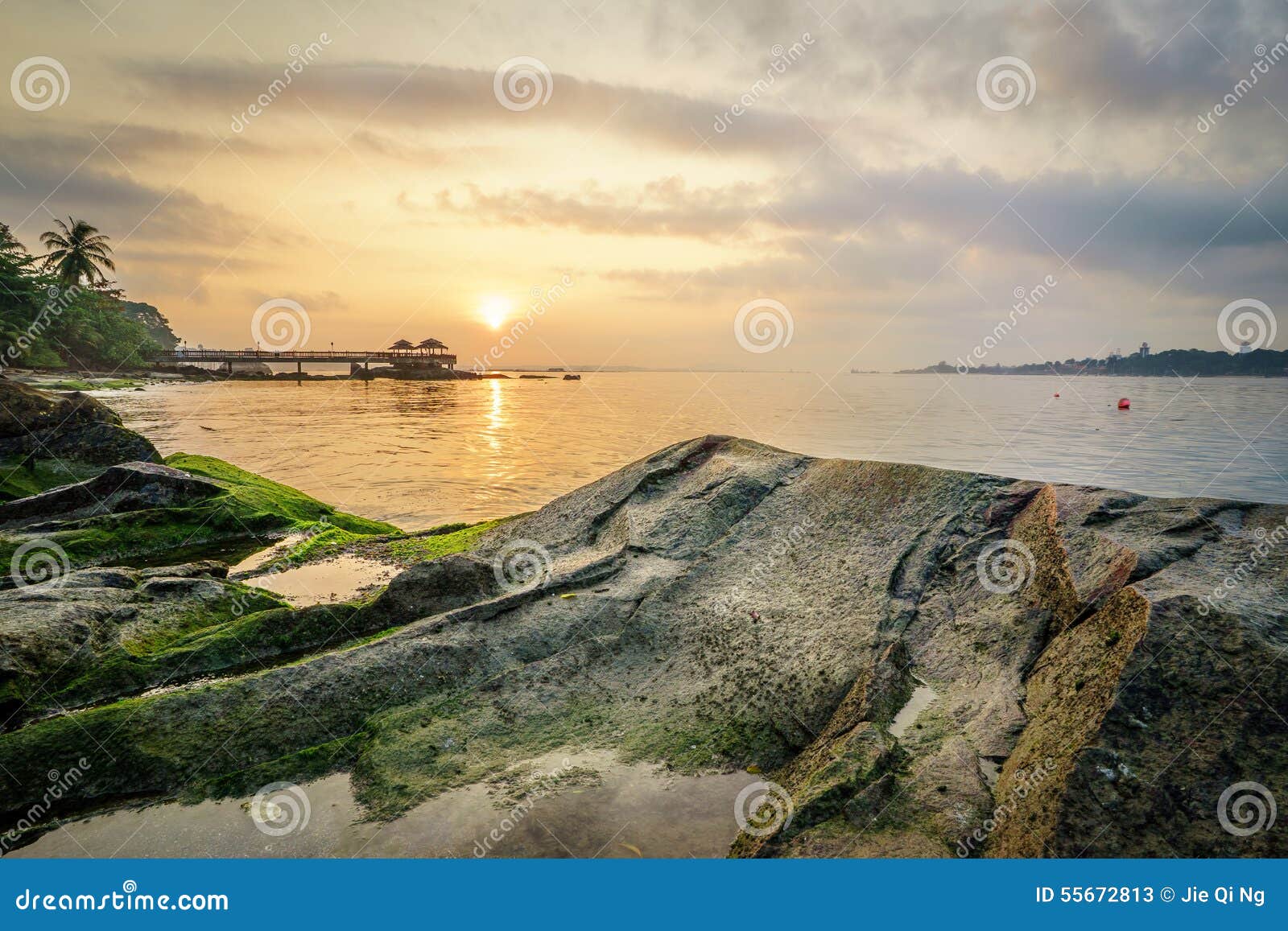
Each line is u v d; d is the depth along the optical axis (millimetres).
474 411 52844
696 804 4297
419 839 4090
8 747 4621
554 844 3998
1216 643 3648
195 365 100500
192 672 6047
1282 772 3160
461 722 5141
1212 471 25984
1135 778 3262
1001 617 4891
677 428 40219
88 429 15680
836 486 7047
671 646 5855
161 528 11227
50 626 6000
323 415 47156
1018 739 3930
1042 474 25453
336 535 11406
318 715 5215
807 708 4797
